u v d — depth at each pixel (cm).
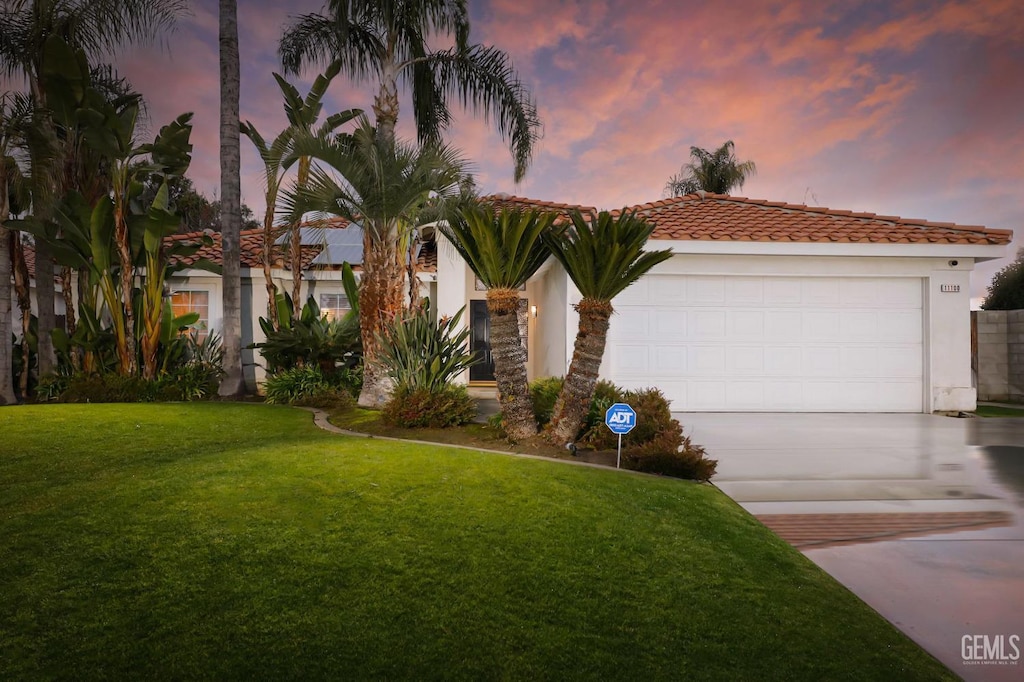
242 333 1430
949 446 786
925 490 565
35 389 1160
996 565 383
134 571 318
